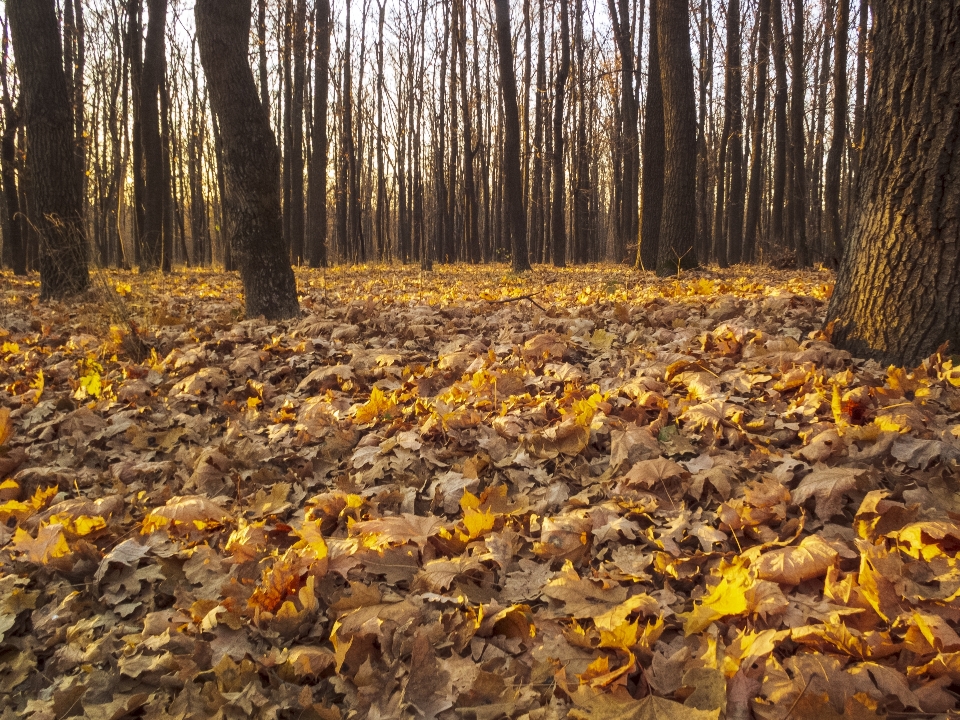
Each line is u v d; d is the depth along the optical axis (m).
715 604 2.06
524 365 4.64
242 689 1.97
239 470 3.53
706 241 25.17
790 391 3.64
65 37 23.42
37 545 2.74
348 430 3.82
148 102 17.92
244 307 7.48
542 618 2.17
